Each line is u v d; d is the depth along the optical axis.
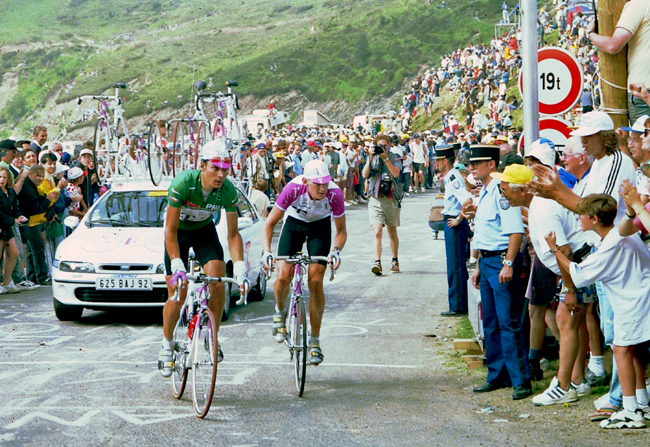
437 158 13.48
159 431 7.58
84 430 7.61
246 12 195.75
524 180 8.04
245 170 20.56
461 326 12.34
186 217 8.66
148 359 10.60
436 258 20.33
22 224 17.03
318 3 192.12
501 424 7.65
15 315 13.88
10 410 8.27
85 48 173.50
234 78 130.62
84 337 12.04
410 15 131.50
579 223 7.96
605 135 7.90
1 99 154.00
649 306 7.14
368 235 25.36
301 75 126.38
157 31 188.00
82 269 12.77
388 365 10.22
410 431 7.52
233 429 7.64
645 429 7.16
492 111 59.75
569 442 7.01
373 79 118.25
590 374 8.68
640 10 9.86
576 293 7.89
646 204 7.03
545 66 10.77
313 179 9.26
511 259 8.40
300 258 9.16
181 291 8.77
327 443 7.21
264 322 13.11
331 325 12.78
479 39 117.00
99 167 17.69
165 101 128.38
